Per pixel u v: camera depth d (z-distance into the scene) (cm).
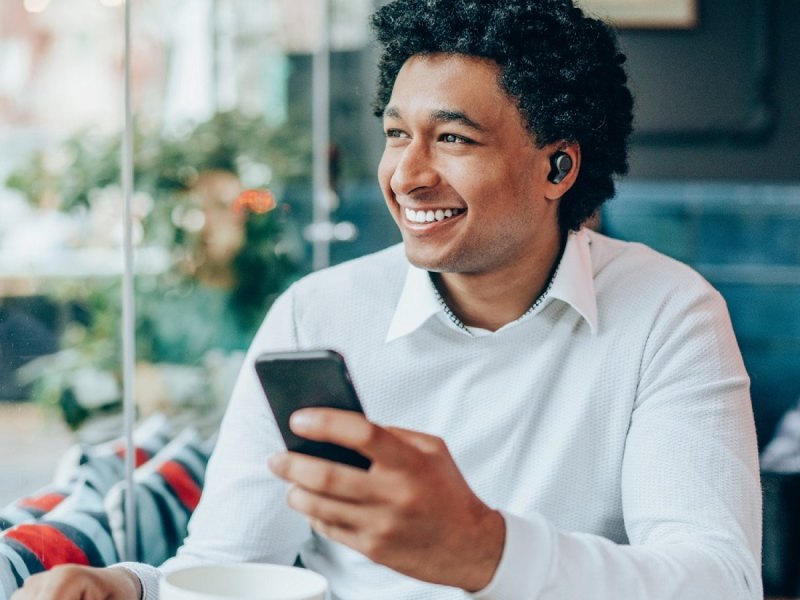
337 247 363
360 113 374
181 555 122
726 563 96
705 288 126
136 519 168
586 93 118
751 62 450
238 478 122
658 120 455
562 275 120
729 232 444
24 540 132
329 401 75
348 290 129
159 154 326
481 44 109
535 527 78
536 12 112
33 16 250
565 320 122
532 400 121
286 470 67
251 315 336
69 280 287
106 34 255
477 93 110
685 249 445
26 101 272
